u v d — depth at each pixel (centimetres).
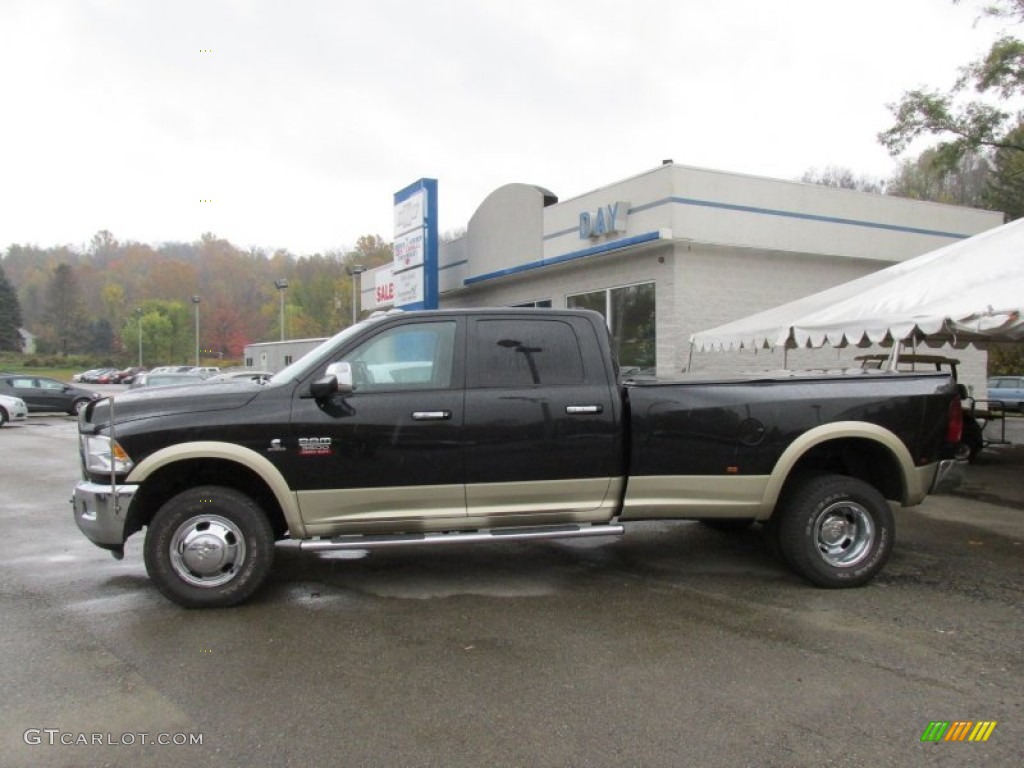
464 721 339
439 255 2138
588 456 522
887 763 305
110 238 13950
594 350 537
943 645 430
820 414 537
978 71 1642
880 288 928
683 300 1373
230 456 484
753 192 1412
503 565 603
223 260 9781
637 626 461
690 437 527
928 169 1962
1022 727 335
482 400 511
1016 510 814
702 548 655
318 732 330
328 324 8975
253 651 421
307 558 627
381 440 498
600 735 327
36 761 306
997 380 2661
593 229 1475
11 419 2336
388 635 446
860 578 537
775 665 402
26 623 466
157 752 313
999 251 872
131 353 10588
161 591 486
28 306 13275
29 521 787
